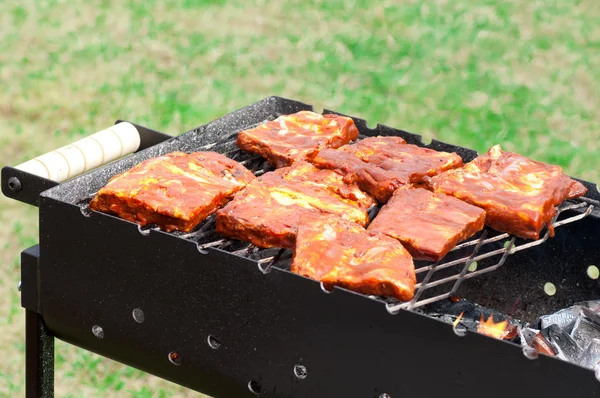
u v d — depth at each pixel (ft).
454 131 27.27
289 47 32.45
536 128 27.53
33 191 13.05
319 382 11.22
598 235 13.85
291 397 11.48
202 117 28.22
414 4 35.14
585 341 13.35
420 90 29.66
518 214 12.75
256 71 30.96
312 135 14.75
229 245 12.75
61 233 12.30
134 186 12.44
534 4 35.17
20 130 27.58
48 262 12.57
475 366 10.30
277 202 12.67
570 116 28.32
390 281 10.97
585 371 9.78
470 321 14.06
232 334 11.60
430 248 11.79
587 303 14.07
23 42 33.30
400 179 13.32
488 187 13.32
